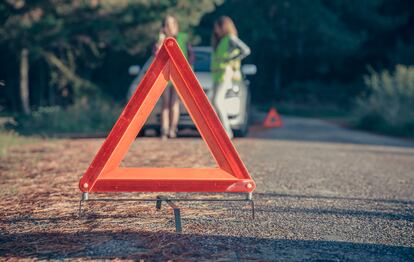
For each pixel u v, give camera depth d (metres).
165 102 10.05
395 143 13.39
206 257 3.24
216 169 4.32
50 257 3.21
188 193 5.30
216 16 49.44
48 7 18.17
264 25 51.12
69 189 5.45
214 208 4.63
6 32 18.39
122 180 3.86
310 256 3.33
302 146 10.62
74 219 4.18
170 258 3.19
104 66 38.19
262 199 5.11
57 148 9.20
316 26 51.62
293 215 4.46
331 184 6.14
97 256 3.22
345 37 51.34
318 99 51.44
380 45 53.91
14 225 4.01
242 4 51.12
